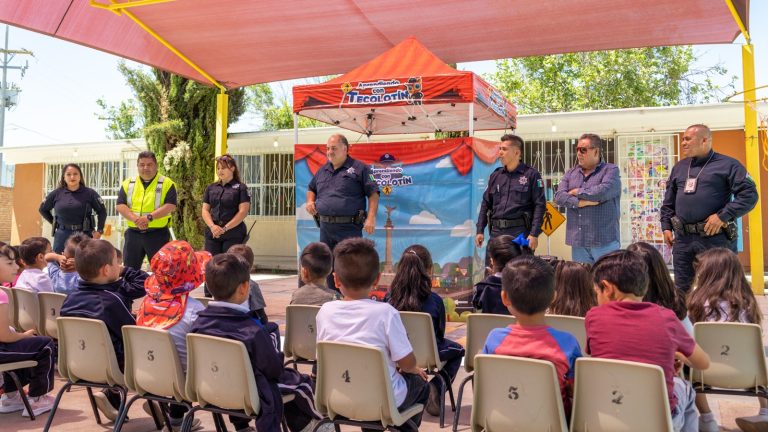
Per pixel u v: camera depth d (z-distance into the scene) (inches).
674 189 205.3
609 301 106.0
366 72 283.3
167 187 267.7
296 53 370.6
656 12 297.7
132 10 312.3
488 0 295.9
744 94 323.0
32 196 681.0
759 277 328.2
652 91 820.0
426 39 345.4
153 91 567.2
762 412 138.2
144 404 147.6
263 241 587.5
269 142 561.6
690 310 135.8
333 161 243.6
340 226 241.8
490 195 241.8
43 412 157.1
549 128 470.3
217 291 116.5
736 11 284.5
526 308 98.3
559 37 334.6
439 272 271.9
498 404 96.8
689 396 112.6
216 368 111.7
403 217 277.3
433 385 151.6
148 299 133.0
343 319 112.4
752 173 324.5
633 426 88.7
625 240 459.2
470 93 256.2
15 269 179.2
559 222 307.9
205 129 564.4
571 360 96.3
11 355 149.1
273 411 111.7
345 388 106.7
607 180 217.6
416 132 409.4
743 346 119.4
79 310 137.0
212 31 338.3
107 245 142.0
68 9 313.4
